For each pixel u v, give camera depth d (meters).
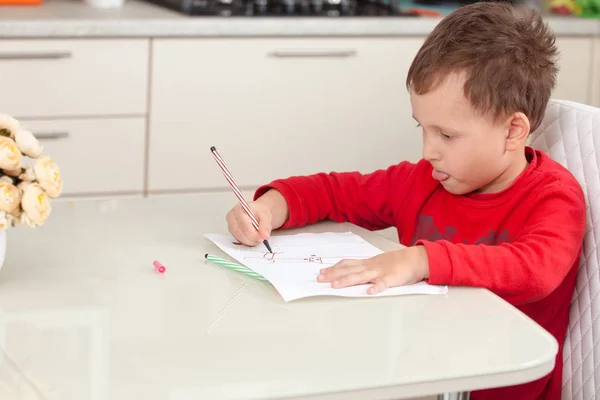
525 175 1.61
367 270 1.35
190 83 3.19
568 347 1.62
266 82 3.25
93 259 1.44
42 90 3.05
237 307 1.26
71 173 3.15
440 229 1.70
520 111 1.55
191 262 1.44
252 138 3.29
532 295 1.40
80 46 3.04
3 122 1.31
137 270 1.40
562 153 1.70
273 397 1.02
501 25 1.53
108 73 3.10
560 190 1.54
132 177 3.22
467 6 1.60
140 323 1.20
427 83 1.52
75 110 3.10
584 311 1.60
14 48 2.98
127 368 1.07
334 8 3.47
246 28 3.17
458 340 1.17
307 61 3.28
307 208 1.66
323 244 1.54
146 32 3.08
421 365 1.10
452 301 1.30
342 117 3.37
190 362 1.09
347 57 3.32
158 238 1.56
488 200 1.63
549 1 3.78
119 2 3.36
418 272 1.36
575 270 1.60
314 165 3.39
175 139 3.22
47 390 1.01
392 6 3.57
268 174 3.35
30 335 1.15
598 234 1.58
